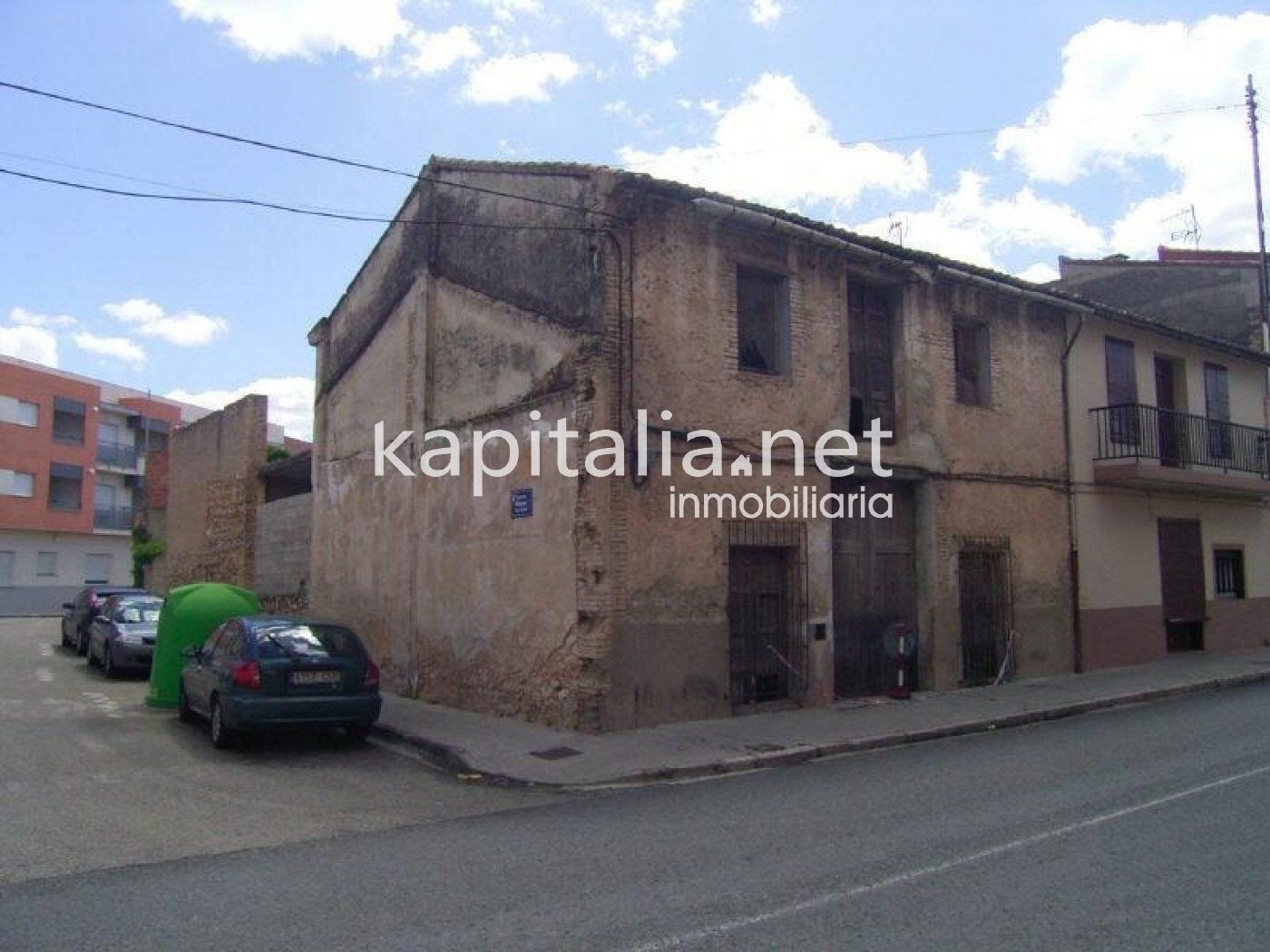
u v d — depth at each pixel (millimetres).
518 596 11773
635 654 10812
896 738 10641
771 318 12797
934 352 14570
